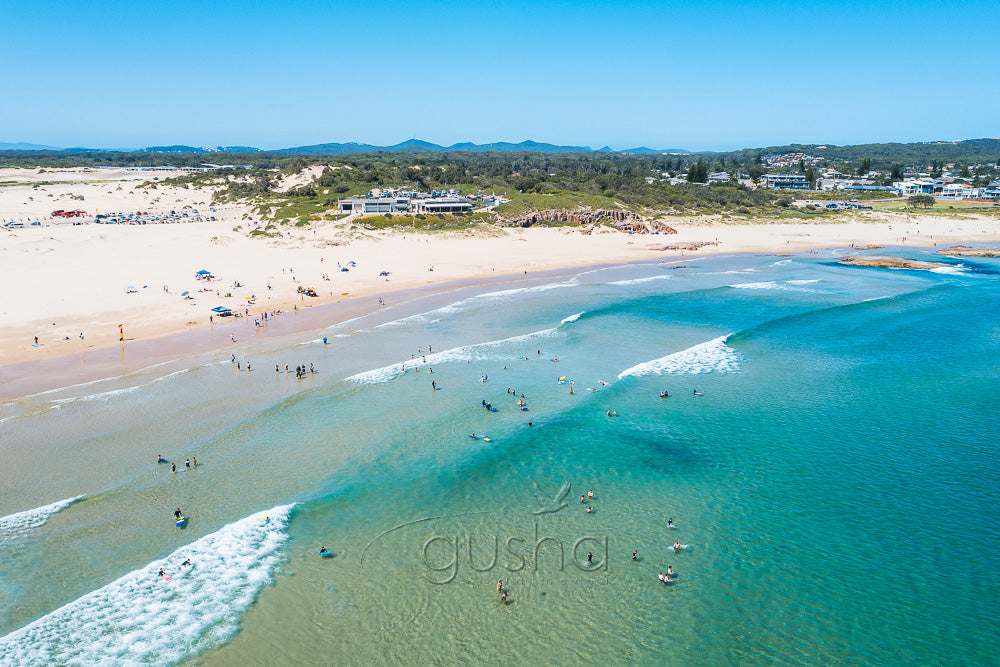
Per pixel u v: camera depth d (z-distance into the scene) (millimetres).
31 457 36031
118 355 53344
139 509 31375
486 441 38812
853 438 39062
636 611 24969
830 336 59594
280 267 90625
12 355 52844
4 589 25891
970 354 53906
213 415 41875
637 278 90000
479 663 22531
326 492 33000
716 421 41656
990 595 25578
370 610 25047
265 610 25016
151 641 23438
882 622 24297
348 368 51000
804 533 29781
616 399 45125
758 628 24094
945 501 32188
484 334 60625
